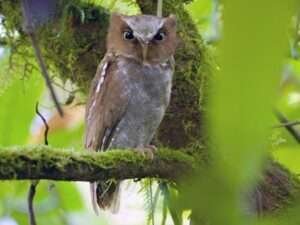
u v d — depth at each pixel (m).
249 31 0.73
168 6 6.39
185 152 5.12
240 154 0.73
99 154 4.09
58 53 6.13
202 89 5.48
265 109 0.73
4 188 7.15
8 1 6.02
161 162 4.59
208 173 0.95
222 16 0.74
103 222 7.91
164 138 5.90
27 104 6.86
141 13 6.67
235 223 0.76
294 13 0.75
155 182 5.95
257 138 0.73
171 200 5.16
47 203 7.21
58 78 6.83
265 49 0.72
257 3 0.72
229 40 0.73
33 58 6.43
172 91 5.83
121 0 6.64
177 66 5.90
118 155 4.26
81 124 7.38
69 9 5.86
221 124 0.73
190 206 0.86
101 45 6.23
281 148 6.25
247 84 0.73
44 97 7.06
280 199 4.96
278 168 5.18
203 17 7.00
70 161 3.81
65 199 7.27
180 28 6.11
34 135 7.11
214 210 0.78
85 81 6.50
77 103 7.02
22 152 3.60
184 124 5.66
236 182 0.75
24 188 7.18
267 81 0.72
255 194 4.64
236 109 0.73
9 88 6.74
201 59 5.73
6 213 7.07
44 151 3.71
